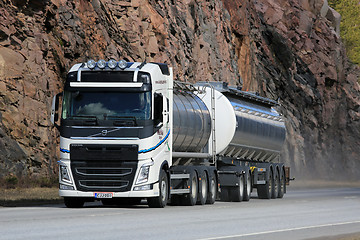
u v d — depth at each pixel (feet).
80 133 137.08
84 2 297.74
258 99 221.87
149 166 136.87
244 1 502.38
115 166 136.46
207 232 92.58
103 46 300.81
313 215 133.28
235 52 472.44
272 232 95.40
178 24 375.66
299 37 608.19
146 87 138.62
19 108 243.81
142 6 337.11
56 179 238.48
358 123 642.63
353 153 625.00
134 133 136.46
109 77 139.03
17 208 139.03
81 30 286.87
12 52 249.55
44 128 249.96
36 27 264.72
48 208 139.54
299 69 597.93
